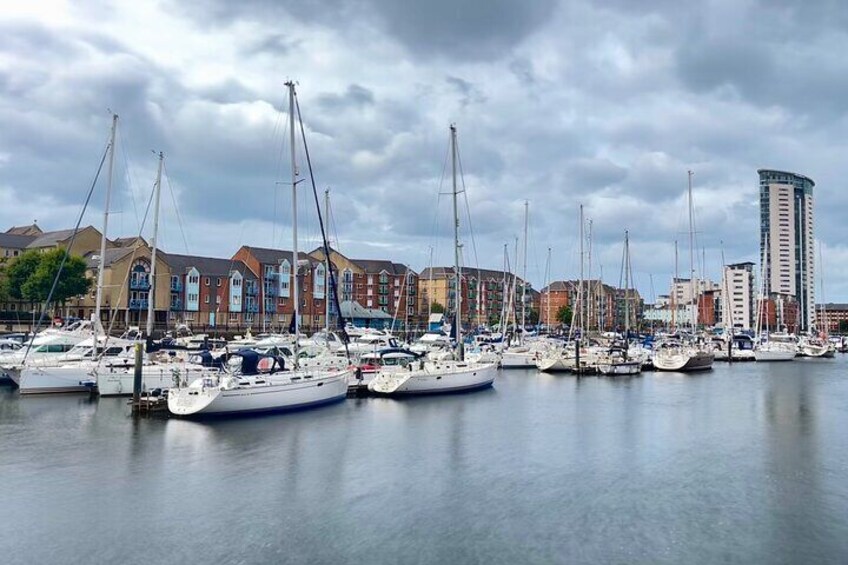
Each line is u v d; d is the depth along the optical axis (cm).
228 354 5084
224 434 3688
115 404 4550
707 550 2123
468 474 2958
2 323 10462
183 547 2103
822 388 6375
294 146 4741
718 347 10556
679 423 4275
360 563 2006
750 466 3136
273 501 2545
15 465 2989
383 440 3622
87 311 12494
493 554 2078
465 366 5662
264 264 14362
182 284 13150
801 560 2056
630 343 9638
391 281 18162
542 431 3947
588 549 2123
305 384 4503
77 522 2297
